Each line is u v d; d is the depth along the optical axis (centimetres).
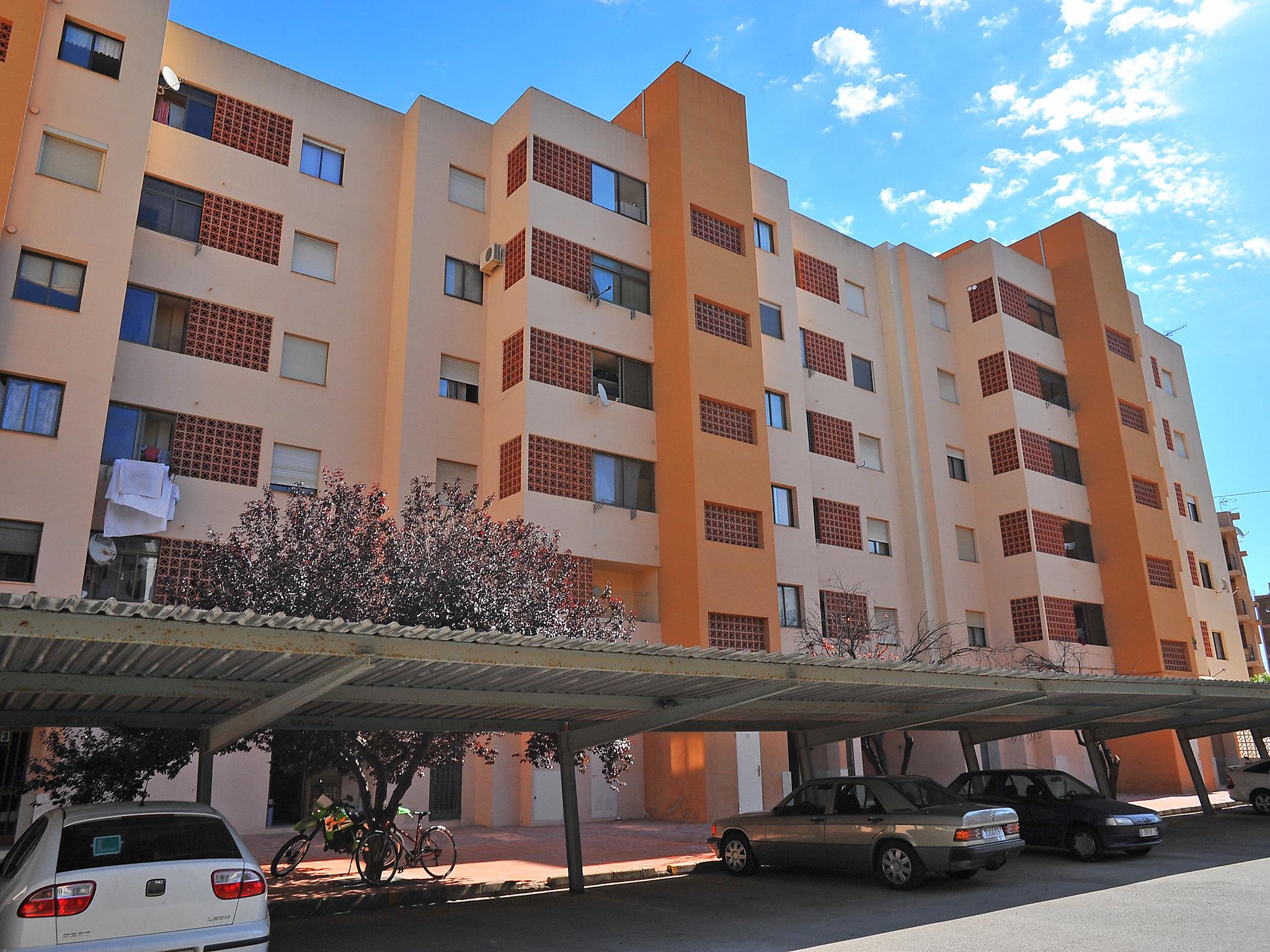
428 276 2170
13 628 577
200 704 928
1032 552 2842
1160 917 909
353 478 2017
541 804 1947
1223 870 1220
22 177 1662
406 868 1247
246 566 1199
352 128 2219
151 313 1839
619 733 1123
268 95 2095
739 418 2308
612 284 2305
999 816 1145
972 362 3103
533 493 2005
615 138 2409
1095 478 3106
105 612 605
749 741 2117
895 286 3072
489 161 2362
